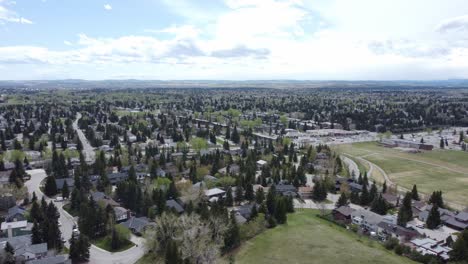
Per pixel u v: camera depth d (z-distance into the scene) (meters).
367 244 97.75
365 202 132.88
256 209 113.00
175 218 97.12
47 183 134.75
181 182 139.50
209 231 91.00
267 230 105.56
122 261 90.19
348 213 116.12
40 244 90.81
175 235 91.75
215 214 98.62
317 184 138.62
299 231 104.62
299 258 88.00
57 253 92.56
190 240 86.31
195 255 84.56
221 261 87.50
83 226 101.25
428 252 91.19
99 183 138.25
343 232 106.69
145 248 92.94
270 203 118.88
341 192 136.12
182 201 123.75
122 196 127.75
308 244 95.50
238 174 153.50
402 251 91.75
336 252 90.88
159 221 94.81
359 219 112.69
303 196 141.38
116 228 99.00
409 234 101.50
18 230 99.94
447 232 107.75
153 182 140.38
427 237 102.12
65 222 112.12
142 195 122.69
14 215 109.75
